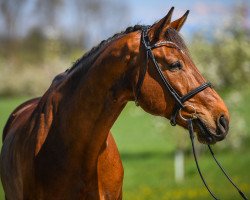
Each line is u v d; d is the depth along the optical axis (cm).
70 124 879
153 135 4531
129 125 5069
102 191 907
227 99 3434
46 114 917
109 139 936
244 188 2250
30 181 910
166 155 3666
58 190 884
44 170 888
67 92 906
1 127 4725
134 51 843
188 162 3322
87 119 870
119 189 938
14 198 1022
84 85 877
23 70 7650
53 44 6003
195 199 2053
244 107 4481
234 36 3694
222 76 3525
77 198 885
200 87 820
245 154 3369
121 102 866
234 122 3512
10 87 7462
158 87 830
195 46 3550
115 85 855
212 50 3547
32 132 933
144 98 838
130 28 888
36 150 902
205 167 3114
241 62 3534
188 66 829
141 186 2703
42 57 9844
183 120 827
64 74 959
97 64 869
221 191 2189
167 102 829
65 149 880
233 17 3731
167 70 826
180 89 820
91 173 885
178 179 2919
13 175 991
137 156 3697
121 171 938
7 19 11238
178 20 859
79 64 919
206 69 3381
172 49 831
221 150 3544
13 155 988
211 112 816
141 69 835
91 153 877
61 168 880
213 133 813
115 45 862
